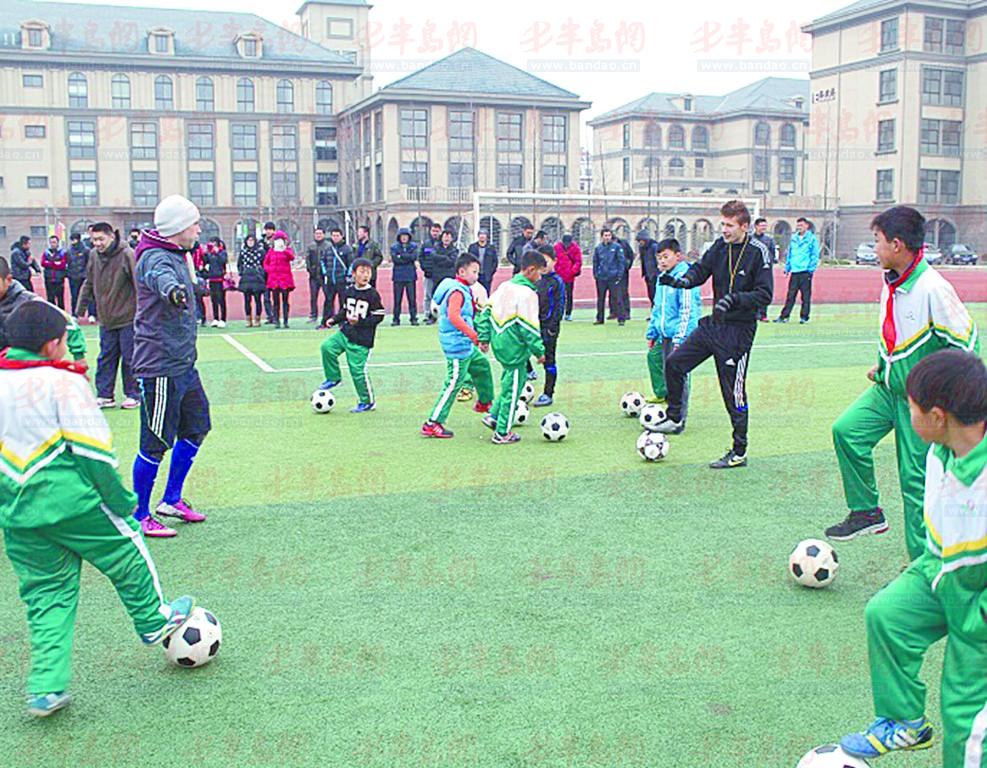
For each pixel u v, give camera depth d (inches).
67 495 146.7
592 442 338.3
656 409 349.7
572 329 719.1
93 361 553.9
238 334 698.8
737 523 243.0
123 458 316.5
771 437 345.1
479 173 2178.9
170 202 226.5
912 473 190.9
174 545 227.8
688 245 1920.5
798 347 592.4
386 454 320.8
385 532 236.5
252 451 325.7
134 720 147.9
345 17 2598.4
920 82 2150.6
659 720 146.6
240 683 159.5
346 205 2351.1
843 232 2311.8
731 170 2881.4
